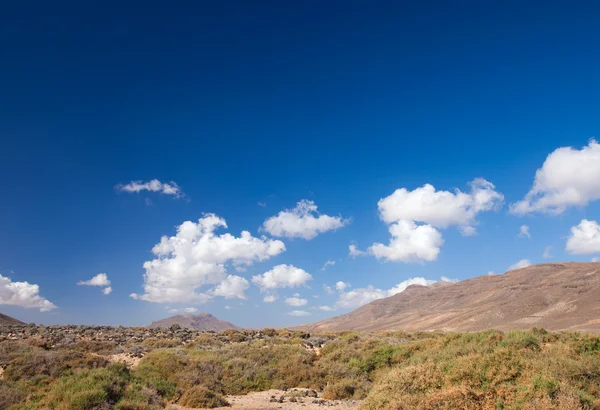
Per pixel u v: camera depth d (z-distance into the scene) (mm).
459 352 18906
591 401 12188
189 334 52406
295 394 24547
